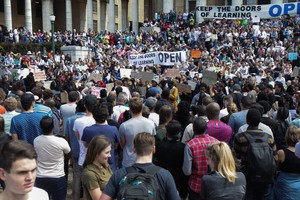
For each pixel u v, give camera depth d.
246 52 26.86
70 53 35.66
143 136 3.86
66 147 5.68
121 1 59.50
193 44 31.55
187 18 38.69
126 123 6.12
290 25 30.98
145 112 7.11
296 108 9.41
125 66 25.94
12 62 31.22
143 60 20.06
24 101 6.39
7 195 2.84
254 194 5.38
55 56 32.53
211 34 30.72
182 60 19.59
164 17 41.97
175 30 35.84
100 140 4.32
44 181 5.48
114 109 8.49
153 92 10.56
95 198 4.21
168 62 19.61
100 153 4.30
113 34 40.06
